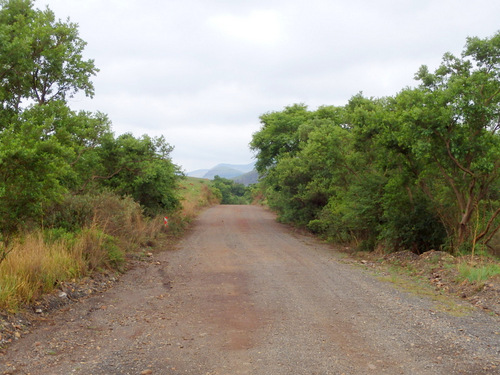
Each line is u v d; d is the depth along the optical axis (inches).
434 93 432.8
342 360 182.2
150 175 735.1
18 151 278.2
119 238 496.1
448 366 173.0
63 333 219.9
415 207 501.7
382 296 306.3
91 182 668.1
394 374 166.1
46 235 384.2
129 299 299.7
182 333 222.8
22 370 170.1
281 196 971.9
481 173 435.5
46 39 565.0
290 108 1461.6
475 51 470.0
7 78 541.0
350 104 836.0
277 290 330.0
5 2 570.3
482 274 324.5
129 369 172.4
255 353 192.2
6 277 252.8
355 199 601.0
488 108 399.2
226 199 3120.1
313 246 643.5
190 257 514.0
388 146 492.1
